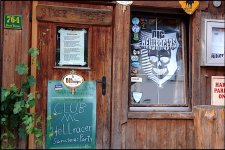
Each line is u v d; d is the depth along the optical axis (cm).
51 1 563
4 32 542
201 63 602
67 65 569
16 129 541
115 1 579
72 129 567
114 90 576
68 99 565
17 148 542
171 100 614
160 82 613
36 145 554
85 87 571
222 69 614
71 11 566
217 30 605
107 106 579
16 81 544
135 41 607
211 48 598
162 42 618
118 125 577
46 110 558
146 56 611
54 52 562
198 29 606
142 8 600
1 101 518
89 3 575
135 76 604
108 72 579
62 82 564
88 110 572
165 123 593
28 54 547
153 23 616
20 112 527
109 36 581
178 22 625
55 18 561
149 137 588
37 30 557
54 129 560
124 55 581
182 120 598
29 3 550
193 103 602
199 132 553
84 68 571
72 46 571
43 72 558
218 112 538
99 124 576
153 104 604
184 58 619
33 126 527
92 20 573
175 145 595
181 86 619
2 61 541
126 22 583
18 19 545
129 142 580
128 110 588
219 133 537
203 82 606
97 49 577
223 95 612
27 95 532
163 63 617
